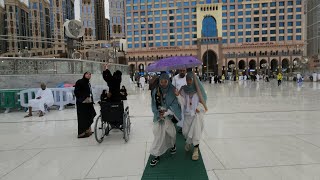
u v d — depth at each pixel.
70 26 17.38
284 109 9.45
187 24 99.00
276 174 3.65
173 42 100.12
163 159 4.48
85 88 6.11
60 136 6.30
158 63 4.55
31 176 3.87
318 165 3.93
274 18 96.81
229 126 6.79
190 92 4.51
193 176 3.71
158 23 100.56
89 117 6.20
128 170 4.01
